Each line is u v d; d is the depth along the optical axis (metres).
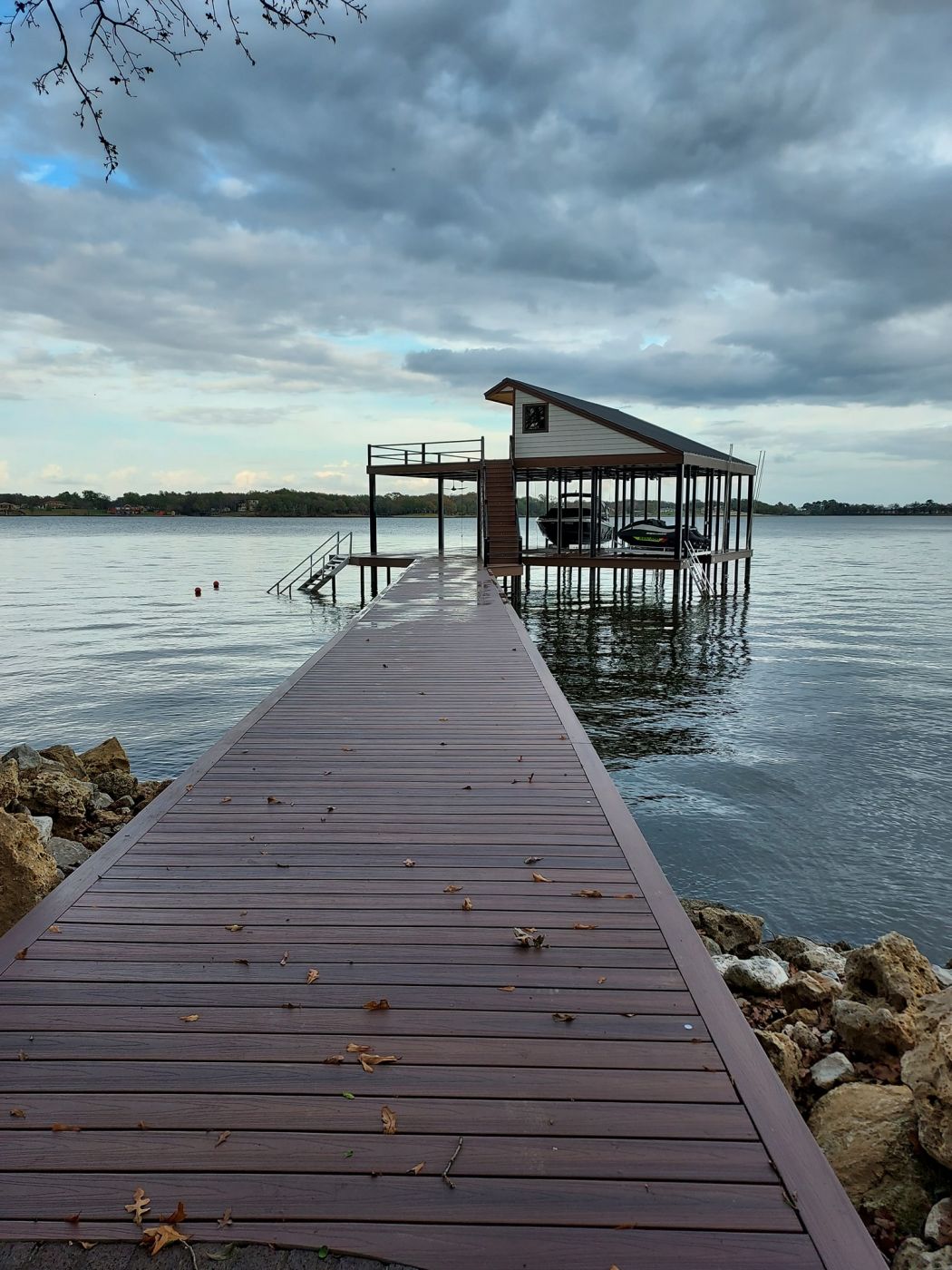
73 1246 1.83
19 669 20.36
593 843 4.20
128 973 2.95
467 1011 2.73
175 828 4.38
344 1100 2.28
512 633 11.80
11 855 4.29
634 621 27.17
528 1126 2.19
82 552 79.50
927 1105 2.62
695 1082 2.37
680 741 12.63
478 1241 1.84
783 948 5.81
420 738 6.23
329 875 3.80
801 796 10.09
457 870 3.87
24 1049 2.51
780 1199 1.96
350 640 11.14
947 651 21.11
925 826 9.13
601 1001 2.79
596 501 25.14
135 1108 2.25
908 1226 2.54
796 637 23.80
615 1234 1.86
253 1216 1.90
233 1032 2.60
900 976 4.00
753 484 32.28
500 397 26.33
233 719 15.28
